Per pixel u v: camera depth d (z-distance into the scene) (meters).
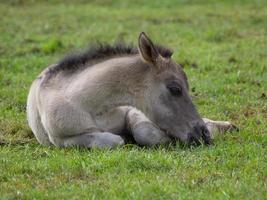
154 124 20.08
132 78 20.05
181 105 19.73
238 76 29.06
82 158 18.75
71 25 42.16
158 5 49.34
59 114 20.17
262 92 27.14
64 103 20.25
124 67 20.20
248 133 21.45
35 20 44.12
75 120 20.11
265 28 40.16
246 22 41.78
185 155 19.00
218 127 21.58
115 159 18.50
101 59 21.06
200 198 15.75
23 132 22.73
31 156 19.58
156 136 20.19
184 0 50.31
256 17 42.75
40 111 21.05
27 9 48.28
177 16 44.38
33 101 21.56
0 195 16.34
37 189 16.69
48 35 39.38
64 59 21.45
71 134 20.23
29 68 32.03
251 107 25.00
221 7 48.06
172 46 35.56
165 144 20.17
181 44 36.09
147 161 18.22
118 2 50.62
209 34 37.66
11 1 50.34
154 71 19.91
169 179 17.02
